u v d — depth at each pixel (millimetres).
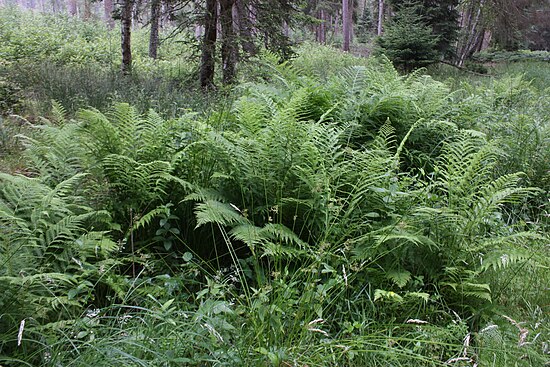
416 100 4898
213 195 3020
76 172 3197
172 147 3334
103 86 7289
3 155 4617
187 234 3113
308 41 25328
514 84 8344
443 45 16703
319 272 2688
